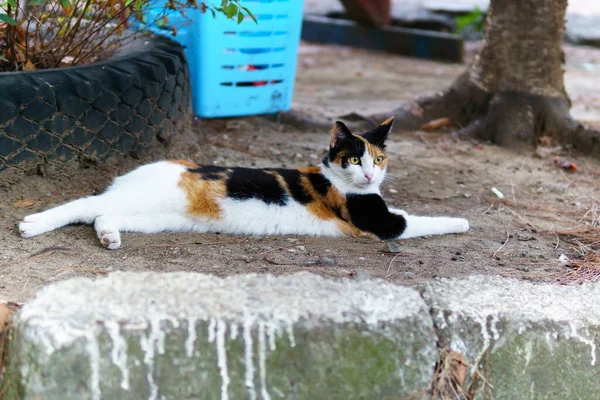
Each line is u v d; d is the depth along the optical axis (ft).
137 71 13.21
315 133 18.88
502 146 18.28
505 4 18.24
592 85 28.58
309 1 40.11
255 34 17.61
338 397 8.44
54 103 11.74
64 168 12.30
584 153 17.88
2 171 11.55
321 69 30.09
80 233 11.18
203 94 17.52
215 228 11.82
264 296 8.63
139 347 7.95
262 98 18.54
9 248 10.42
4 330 8.17
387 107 22.94
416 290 9.23
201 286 8.75
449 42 33.17
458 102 19.54
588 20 39.99
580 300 9.47
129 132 13.24
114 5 14.21
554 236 12.76
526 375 8.97
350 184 12.02
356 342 8.33
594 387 9.27
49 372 7.68
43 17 13.35
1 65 13.26
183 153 15.19
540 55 18.19
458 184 15.48
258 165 15.78
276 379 8.31
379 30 35.01
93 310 8.03
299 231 12.08
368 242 12.03
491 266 11.14
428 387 8.63
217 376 8.20
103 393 7.92
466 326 8.77
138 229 11.39
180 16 16.87
